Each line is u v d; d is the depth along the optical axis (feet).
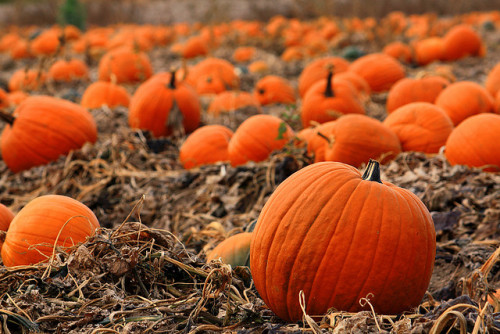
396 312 7.38
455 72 17.47
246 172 10.44
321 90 12.13
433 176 9.96
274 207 7.57
